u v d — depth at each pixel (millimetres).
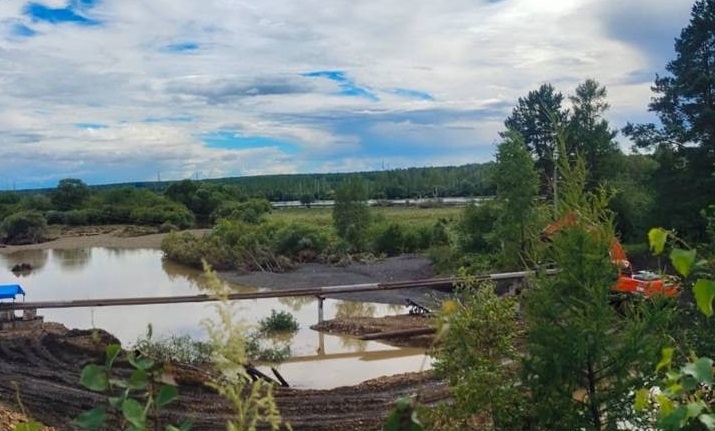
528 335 8211
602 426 7754
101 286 45906
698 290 2924
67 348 22453
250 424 2334
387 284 30922
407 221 62562
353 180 57250
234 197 107062
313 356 25062
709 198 31641
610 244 7809
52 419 15312
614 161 41688
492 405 8859
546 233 8727
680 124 33750
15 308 28312
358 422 15852
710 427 3035
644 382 7402
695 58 34375
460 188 131375
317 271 48281
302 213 96812
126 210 100375
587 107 42156
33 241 80875
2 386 17906
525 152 32875
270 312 33531
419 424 2176
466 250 41125
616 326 7793
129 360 2607
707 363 3164
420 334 26906
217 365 2254
